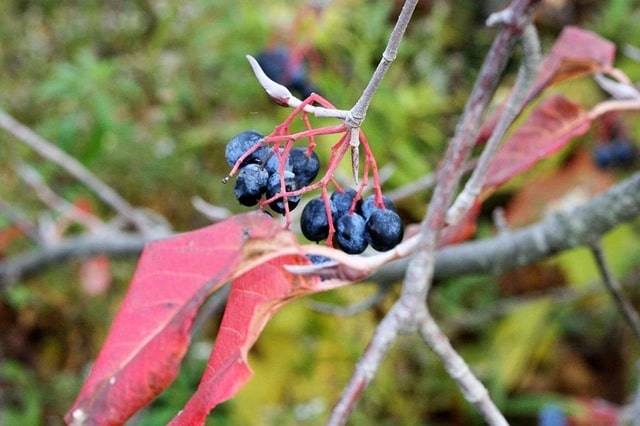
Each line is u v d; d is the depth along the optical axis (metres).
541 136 0.42
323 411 0.81
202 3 0.97
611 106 0.42
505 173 0.41
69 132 0.86
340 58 0.84
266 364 0.85
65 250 0.74
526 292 0.96
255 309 0.33
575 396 0.93
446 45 1.03
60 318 0.96
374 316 0.86
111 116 0.84
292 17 0.81
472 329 0.91
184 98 0.96
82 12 1.14
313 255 0.34
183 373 0.80
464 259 0.50
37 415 0.83
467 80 1.01
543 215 0.83
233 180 0.97
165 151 0.96
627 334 0.92
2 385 0.91
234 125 0.91
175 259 0.33
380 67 0.32
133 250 0.69
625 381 0.92
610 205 0.46
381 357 0.33
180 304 0.32
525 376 0.92
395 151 0.83
